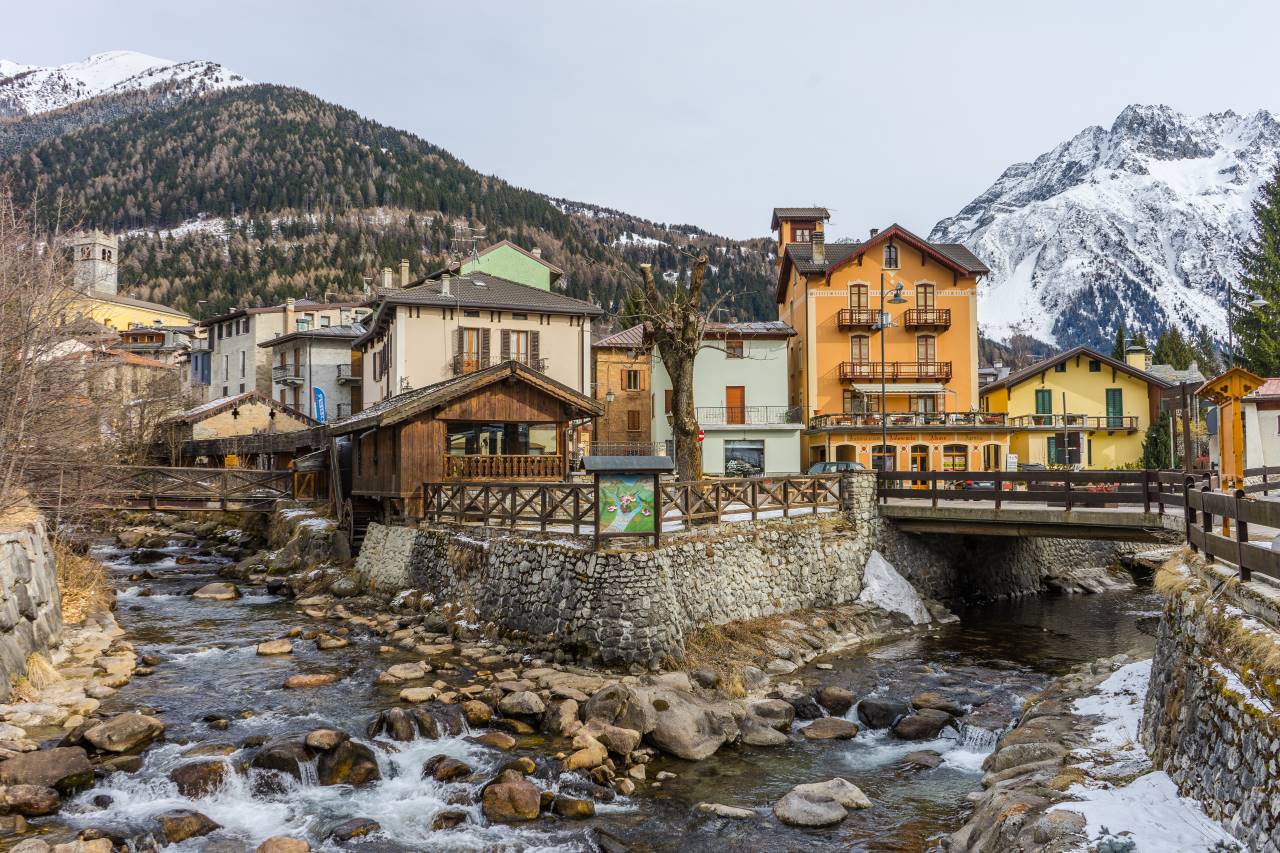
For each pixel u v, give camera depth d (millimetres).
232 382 72812
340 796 11852
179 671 16922
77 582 22281
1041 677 18734
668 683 16219
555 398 27766
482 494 22266
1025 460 51875
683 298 31453
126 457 35250
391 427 25859
